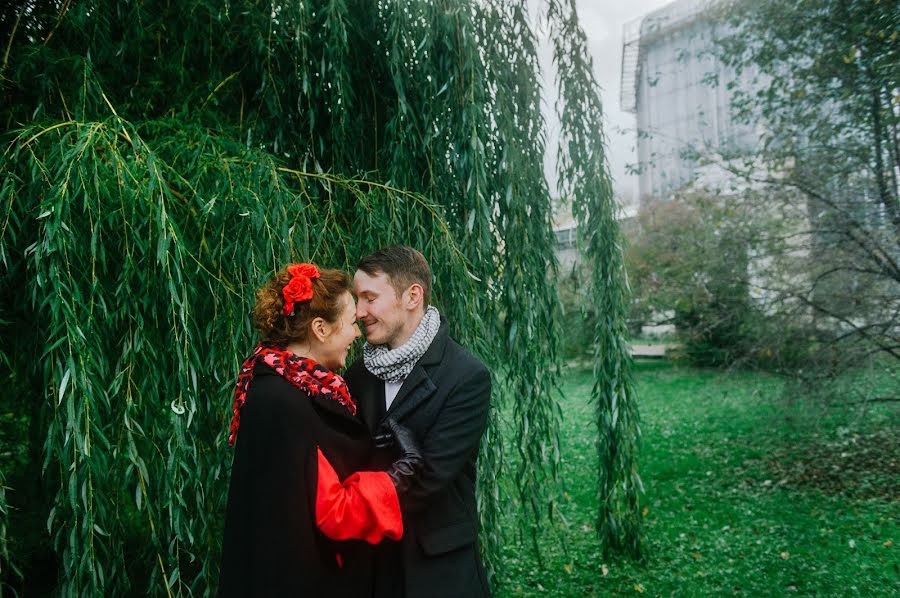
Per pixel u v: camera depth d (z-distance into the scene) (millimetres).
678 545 4223
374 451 1597
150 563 1938
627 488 3854
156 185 1721
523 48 2932
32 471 2275
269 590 1284
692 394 10250
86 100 2068
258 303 1512
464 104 2525
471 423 1562
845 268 5367
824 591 3355
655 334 15586
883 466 5656
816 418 5727
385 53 2695
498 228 2799
